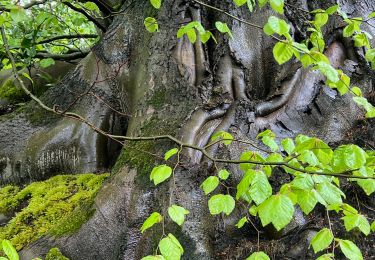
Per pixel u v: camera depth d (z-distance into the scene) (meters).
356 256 1.43
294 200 1.61
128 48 3.83
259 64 3.53
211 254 2.62
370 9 4.06
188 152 2.87
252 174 1.53
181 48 3.41
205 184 1.85
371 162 1.72
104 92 3.93
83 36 5.59
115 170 3.07
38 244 2.93
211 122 3.08
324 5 3.80
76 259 2.79
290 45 1.88
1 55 4.18
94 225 2.83
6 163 4.17
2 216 3.63
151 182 2.83
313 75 3.51
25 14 2.45
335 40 3.79
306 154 1.63
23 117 4.33
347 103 3.47
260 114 3.21
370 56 2.41
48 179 3.96
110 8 4.70
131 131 3.29
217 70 3.35
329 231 1.53
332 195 1.54
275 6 1.96
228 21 3.49
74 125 4.04
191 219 2.68
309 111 3.40
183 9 3.53
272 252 2.62
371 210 2.80
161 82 3.36
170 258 1.46
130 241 2.71
